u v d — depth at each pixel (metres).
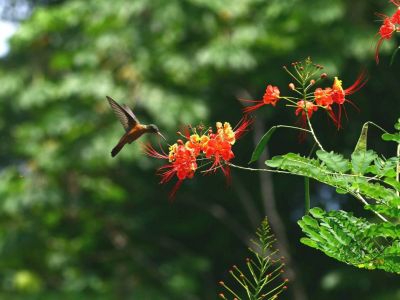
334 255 4.45
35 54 16.92
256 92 16.22
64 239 16.17
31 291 15.60
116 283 15.84
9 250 15.77
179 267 15.73
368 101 15.52
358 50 14.80
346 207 15.76
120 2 15.64
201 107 15.32
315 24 15.05
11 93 16.66
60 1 19.48
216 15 15.59
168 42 15.59
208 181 16.59
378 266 4.43
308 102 4.85
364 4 15.34
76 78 15.70
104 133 15.41
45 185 15.71
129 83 15.65
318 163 4.51
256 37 15.17
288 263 15.59
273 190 16.55
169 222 16.89
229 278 16.83
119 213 16.34
